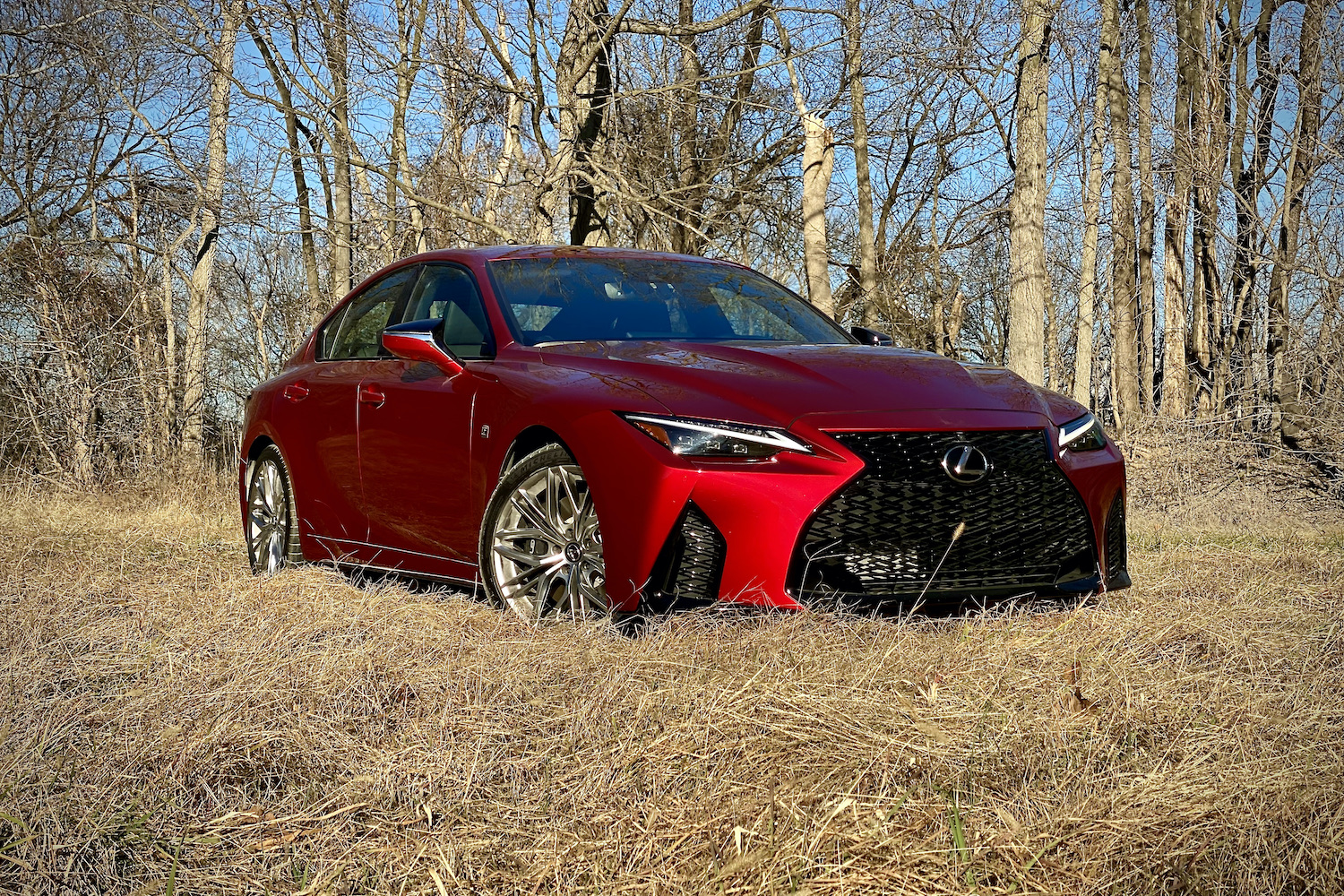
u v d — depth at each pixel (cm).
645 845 229
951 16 1334
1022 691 306
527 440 409
